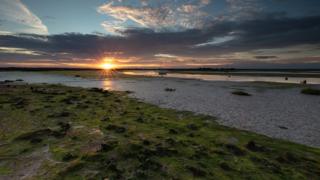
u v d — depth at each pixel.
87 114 17.61
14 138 11.29
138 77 94.12
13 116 16.38
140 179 7.54
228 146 11.28
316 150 12.18
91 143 10.58
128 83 60.31
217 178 7.94
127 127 14.06
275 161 9.98
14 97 25.86
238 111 22.64
